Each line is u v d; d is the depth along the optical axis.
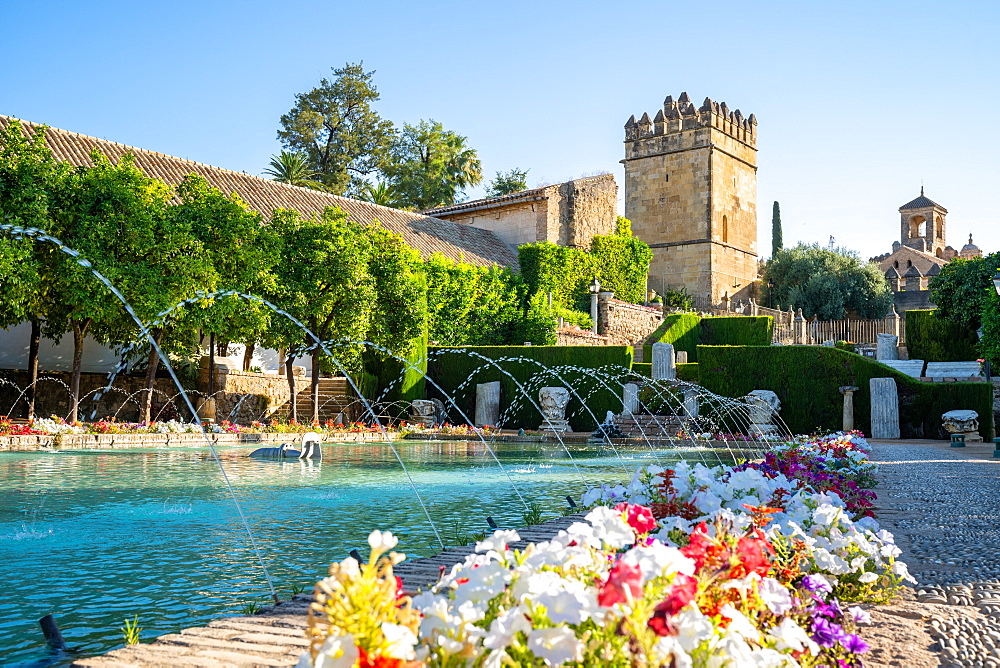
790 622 2.72
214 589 5.56
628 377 31.86
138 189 22.59
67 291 20.52
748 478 5.41
